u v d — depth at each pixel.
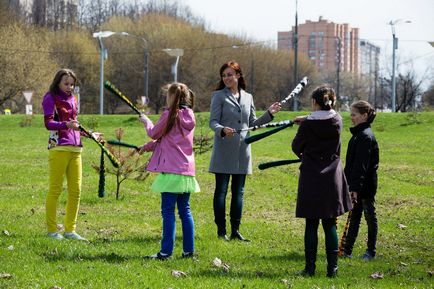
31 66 53.41
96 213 10.62
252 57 72.31
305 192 6.69
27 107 39.78
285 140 27.70
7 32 54.38
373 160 7.87
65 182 13.65
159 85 69.56
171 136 7.33
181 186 7.21
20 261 6.95
